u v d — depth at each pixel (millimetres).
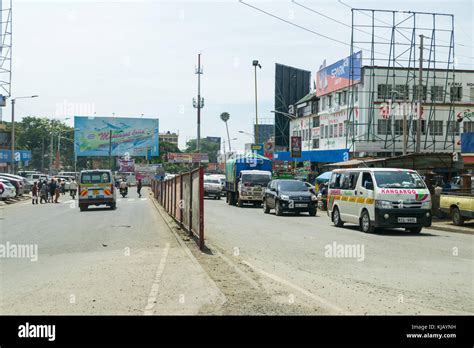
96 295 8086
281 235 17406
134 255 12555
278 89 72625
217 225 21109
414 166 26266
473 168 35188
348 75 51750
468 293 8422
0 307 7438
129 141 90125
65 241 15906
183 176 18969
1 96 47031
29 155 73375
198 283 8922
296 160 55531
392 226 17359
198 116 65438
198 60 64812
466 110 49375
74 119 87688
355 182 19391
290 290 8492
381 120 49500
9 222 23266
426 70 50719
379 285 9070
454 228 20188
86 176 31484
